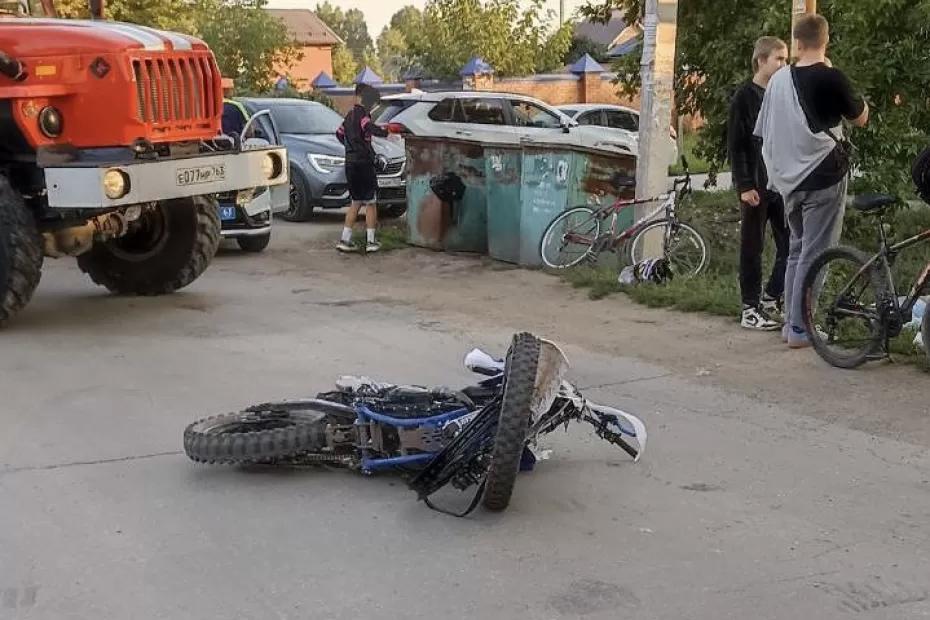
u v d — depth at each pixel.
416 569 3.86
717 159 12.51
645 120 9.35
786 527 4.21
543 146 10.09
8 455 5.05
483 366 4.92
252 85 30.53
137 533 4.18
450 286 9.62
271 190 11.62
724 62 11.48
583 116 19.25
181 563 3.92
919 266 8.75
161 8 27.34
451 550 4.02
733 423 5.50
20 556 3.97
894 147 10.52
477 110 15.35
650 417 5.62
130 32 7.59
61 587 3.72
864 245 10.47
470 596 3.65
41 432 5.38
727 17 11.67
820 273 6.62
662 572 3.82
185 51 7.80
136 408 5.78
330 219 14.54
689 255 9.51
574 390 4.82
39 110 7.29
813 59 6.57
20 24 7.73
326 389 6.16
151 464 4.93
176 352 7.04
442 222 11.39
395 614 3.53
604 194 9.90
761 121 6.79
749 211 7.35
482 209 11.18
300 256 11.47
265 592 3.69
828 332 6.55
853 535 4.13
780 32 10.58
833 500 4.48
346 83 68.50
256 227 11.39
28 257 7.44
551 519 4.30
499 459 4.13
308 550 4.02
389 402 4.73
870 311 6.29
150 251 8.95
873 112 10.45
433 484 4.35
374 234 11.55
